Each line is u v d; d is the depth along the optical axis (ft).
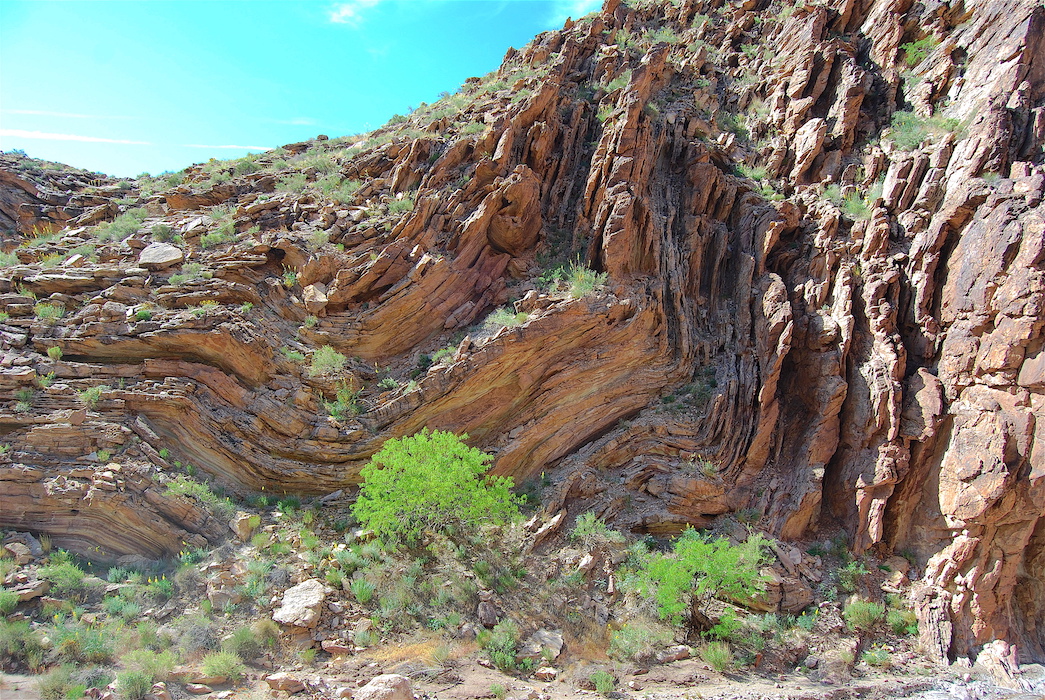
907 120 80.69
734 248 77.20
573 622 48.26
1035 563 54.95
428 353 66.69
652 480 61.46
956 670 50.14
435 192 74.54
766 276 72.38
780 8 108.78
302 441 58.13
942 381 60.80
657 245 73.05
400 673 40.47
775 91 92.58
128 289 61.87
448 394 60.95
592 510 58.59
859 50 94.22
